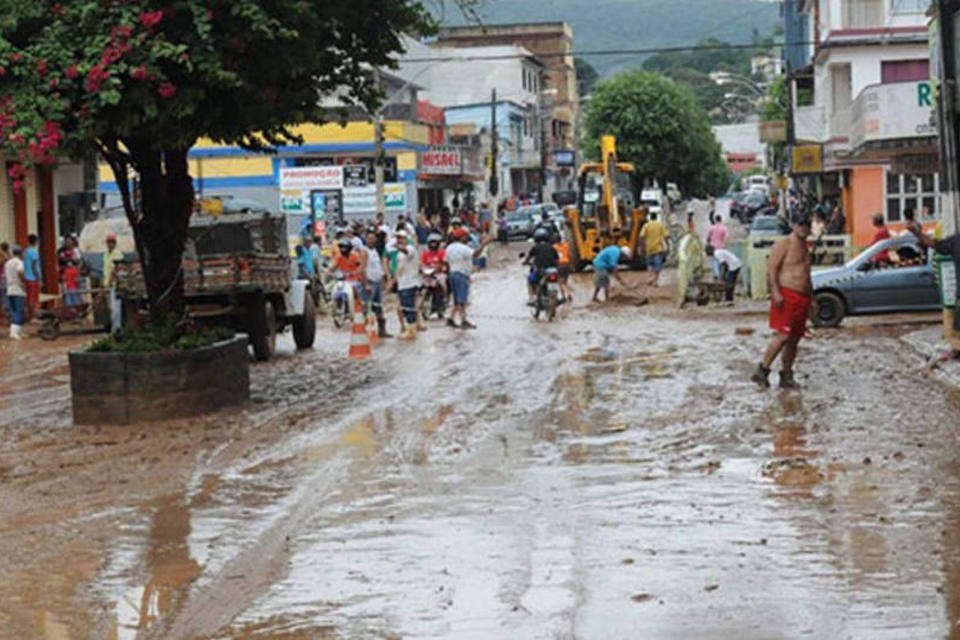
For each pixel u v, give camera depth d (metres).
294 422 24.39
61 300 49.41
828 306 40.09
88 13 23.72
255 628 12.18
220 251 36.12
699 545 14.50
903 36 73.88
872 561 13.58
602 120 136.50
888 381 27.20
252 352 37.03
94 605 13.14
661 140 136.25
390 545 14.97
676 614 12.02
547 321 46.88
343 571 13.98
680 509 16.28
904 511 15.78
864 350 33.34
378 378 31.17
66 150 24.55
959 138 30.73
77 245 53.06
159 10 24.14
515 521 15.91
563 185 175.88
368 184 81.31
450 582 13.39
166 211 26.62
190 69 23.70
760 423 22.47
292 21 25.06
